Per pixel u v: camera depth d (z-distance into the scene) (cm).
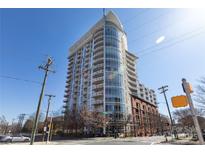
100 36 6159
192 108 380
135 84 6531
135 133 5016
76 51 7838
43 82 1631
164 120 7388
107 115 4534
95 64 5878
